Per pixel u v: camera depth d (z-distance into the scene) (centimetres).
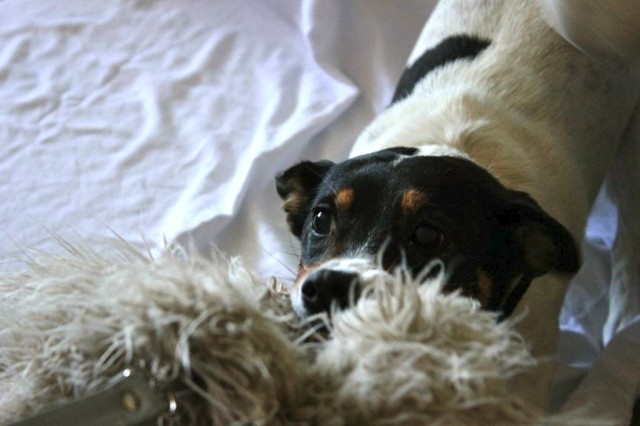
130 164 176
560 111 152
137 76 198
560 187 142
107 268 82
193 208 166
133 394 69
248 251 164
